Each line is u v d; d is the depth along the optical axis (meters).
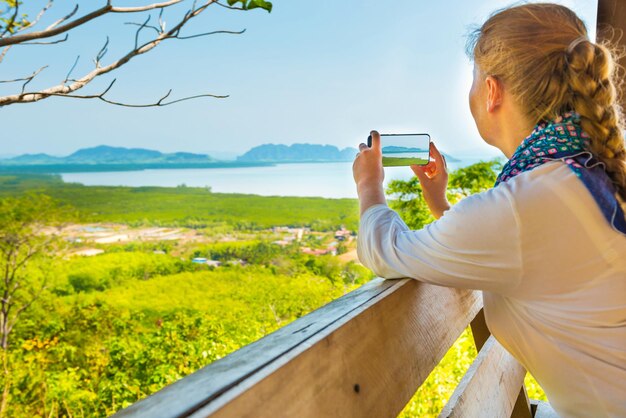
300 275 22.05
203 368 0.43
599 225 0.60
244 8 1.16
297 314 19.61
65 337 15.44
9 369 7.17
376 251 0.73
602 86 0.64
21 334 16.47
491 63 0.72
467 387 0.86
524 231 0.61
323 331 0.54
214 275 29.47
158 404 0.36
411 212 5.22
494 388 0.98
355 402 0.55
